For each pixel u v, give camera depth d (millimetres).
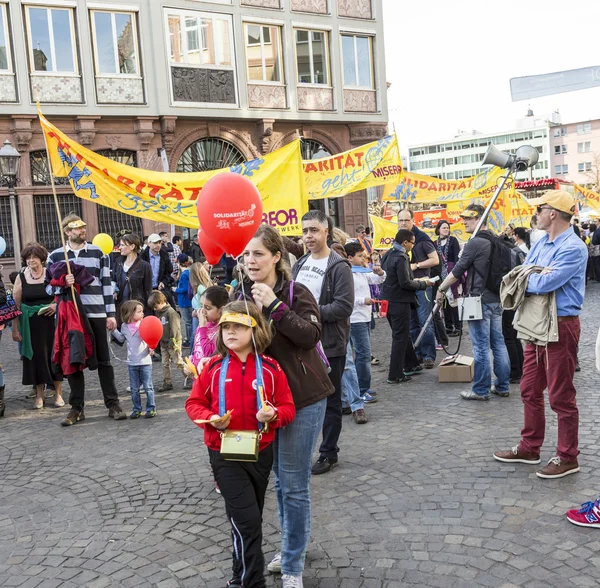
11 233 18859
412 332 8922
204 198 3254
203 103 20734
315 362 3252
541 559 3340
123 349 11406
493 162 7125
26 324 7172
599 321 12023
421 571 3293
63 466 5293
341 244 7008
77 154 6262
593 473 4441
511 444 5129
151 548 3742
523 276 4391
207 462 5191
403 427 5797
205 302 4746
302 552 3139
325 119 23016
